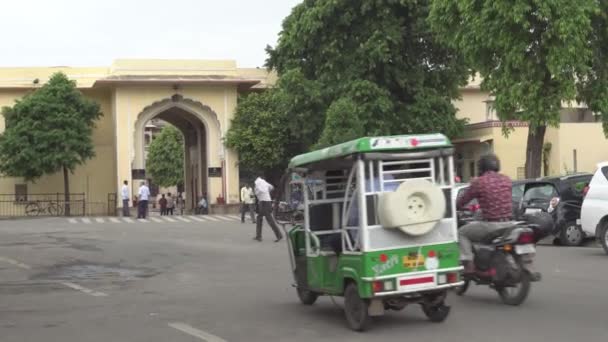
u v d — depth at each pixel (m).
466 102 47.44
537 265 14.05
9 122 40.50
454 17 25.45
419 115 36.00
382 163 8.30
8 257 17.58
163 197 45.72
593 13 23.08
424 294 8.55
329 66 36.03
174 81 42.78
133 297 11.55
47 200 44.50
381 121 35.03
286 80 36.16
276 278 13.41
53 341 8.27
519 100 23.70
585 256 15.59
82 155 41.31
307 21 35.91
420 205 8.27
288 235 10.60
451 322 8.88
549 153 36.88
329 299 11.00
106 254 17.97
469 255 10.24
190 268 15.19
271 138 42.00
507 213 10.21
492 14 23.36
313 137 37.81
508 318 9.05
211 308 10.34
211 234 23.77
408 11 35.56
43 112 40.00
